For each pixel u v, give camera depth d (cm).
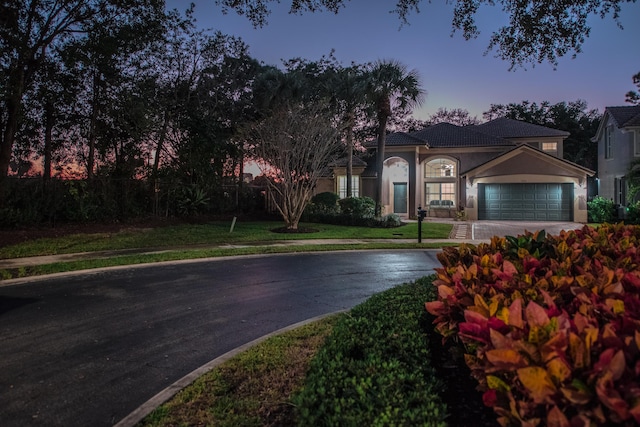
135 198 2016
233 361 436
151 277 914
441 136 2778
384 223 2028
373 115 2225
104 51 1725
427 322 427
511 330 221
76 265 996
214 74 2516
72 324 591
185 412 336
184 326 587
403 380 286
